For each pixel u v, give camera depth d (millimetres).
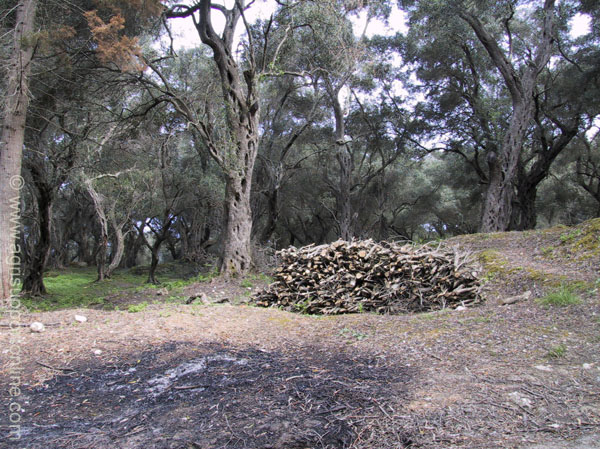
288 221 33750
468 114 21953
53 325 5730
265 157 23875
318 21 15180
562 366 3730
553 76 22375
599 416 2781
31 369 4047
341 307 7305
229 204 13078
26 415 3062
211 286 11773
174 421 2922
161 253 48625
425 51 21594
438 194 32750
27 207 23266
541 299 6133
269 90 23328
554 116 20922
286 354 4578
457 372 3729
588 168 25547
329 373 3850
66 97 12242
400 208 33844
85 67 11492
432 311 6703
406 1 18922
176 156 24688
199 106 15078
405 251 7727
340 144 24688
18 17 8906
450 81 22609
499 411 2904
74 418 3006
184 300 9930
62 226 34094
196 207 27312
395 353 4445
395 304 7137
